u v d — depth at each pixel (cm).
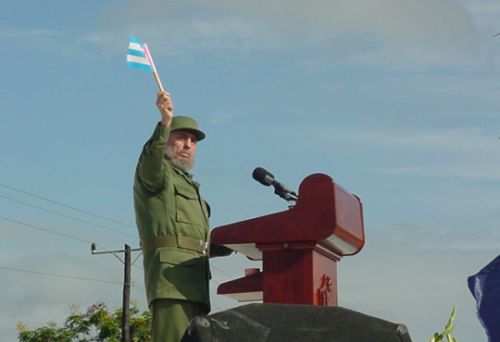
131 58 968
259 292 1059
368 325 812
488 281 916
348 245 1011
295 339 784
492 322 903
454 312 884
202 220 1049
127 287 4916
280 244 964
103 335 4691
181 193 1033
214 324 767
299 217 959
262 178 1026
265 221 969
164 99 987
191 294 1005
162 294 995
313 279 956
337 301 1026
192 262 1019
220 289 1063
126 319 4750
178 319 997
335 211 954
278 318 790
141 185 1024
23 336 4566
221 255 1106
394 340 812
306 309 805
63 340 4650
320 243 966
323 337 793
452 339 877
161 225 1017
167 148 1065
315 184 962
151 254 1018
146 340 4731
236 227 976
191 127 1069
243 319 781
